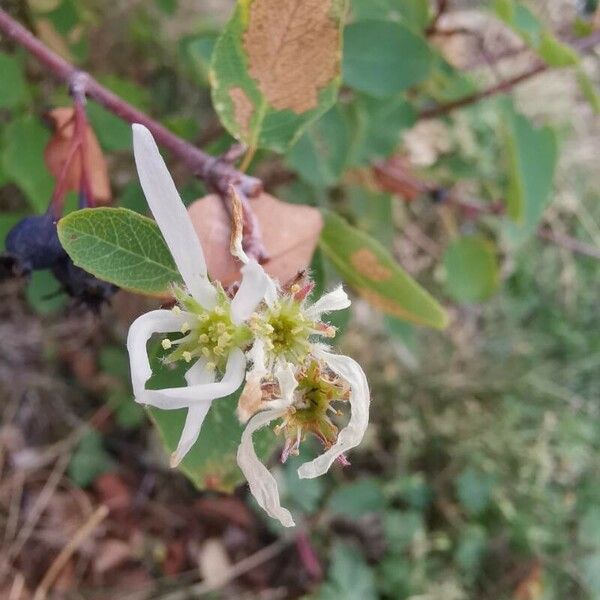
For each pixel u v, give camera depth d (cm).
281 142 8
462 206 15
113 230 6
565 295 20
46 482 17
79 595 17
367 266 9
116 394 17
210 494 18
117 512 17
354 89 12
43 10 12
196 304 6
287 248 7
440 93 14
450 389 19
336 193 15
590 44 13
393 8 12
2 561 16
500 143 18
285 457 6
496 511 19
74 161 8
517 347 20
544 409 20
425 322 9
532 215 13
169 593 17
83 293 7
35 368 17
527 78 13
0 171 12
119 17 16
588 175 21
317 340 6
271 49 7
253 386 5
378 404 19
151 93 17
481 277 15
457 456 19
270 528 18
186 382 6
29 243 7
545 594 18
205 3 17
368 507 18
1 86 11
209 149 11
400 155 16
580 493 19
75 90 7
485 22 19
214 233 7
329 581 18
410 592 18
